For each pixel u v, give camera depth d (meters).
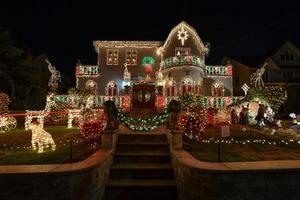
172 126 10.16
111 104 10.46
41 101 29.75
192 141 11.95
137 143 10.83
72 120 18.78
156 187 8.43
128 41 30.78
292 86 35.72
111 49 31.23
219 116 20.08
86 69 30.88
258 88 17.70
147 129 11.74
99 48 31.17
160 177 9.14
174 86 28.69
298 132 13.88
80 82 30.58
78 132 14.69
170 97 24.33
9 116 17.06
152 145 10.68
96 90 30.53
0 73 26.11
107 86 30.62
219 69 31.73
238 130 15.70
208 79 31.53
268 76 36.59
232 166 7.41
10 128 17.52
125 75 28.61
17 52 28.58
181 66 28.30
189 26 30.28
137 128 11.75
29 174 6.78
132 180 8.98
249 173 7.00
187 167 7.57
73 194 6.91
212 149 10.59
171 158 9.72
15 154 9.92
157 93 25.80
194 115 13.65
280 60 37.50
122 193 8.37
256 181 7.00
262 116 16.45
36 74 32.09
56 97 23.19
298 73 37.09
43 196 6.76
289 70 36.84
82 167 7.27
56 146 11.30
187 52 30.30
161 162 9.92
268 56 37.47
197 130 12.12
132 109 23.67
